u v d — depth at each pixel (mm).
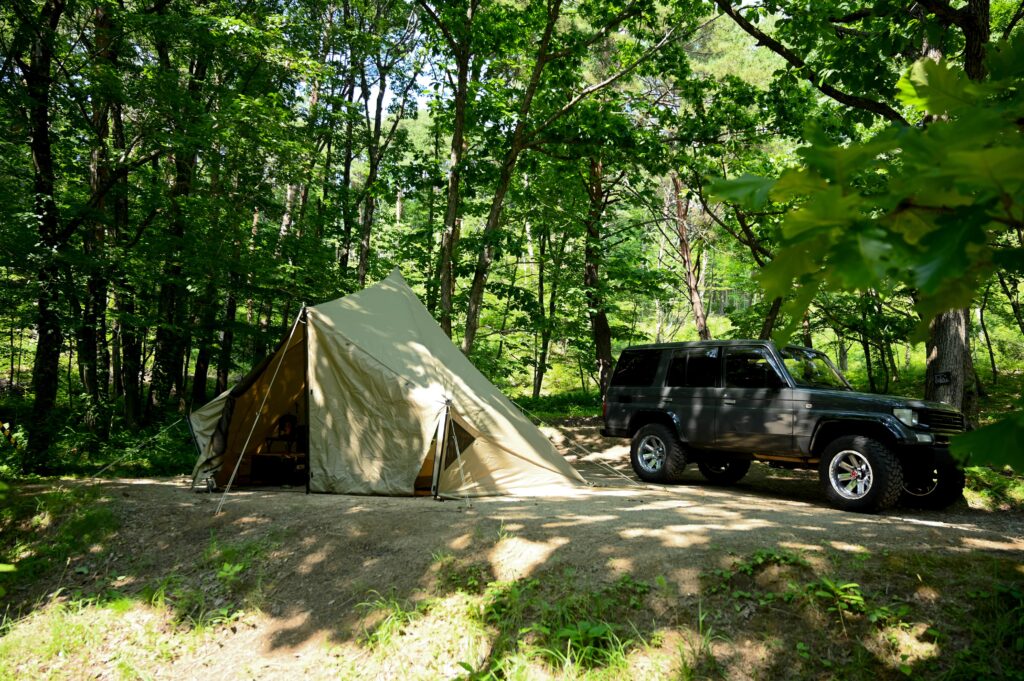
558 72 12570
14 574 5543
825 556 4434
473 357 22594
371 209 18516
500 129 12789
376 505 6656
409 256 18828
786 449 7391
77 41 11898
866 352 18656
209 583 5289
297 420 10047
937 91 869
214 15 12016
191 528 6238
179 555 5758
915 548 4594
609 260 18016
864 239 695
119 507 6727
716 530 5160
